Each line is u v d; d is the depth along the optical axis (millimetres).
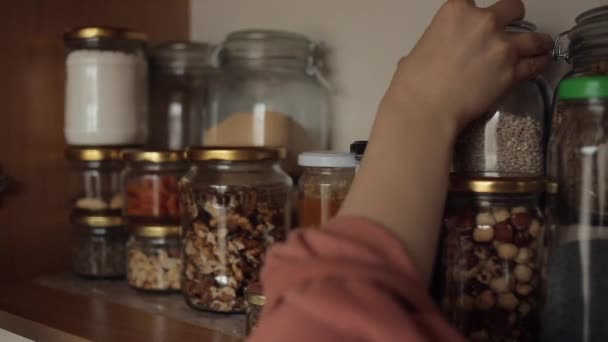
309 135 924
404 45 848
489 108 612
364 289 379
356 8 899
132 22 1053
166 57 1044
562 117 543
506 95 634
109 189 956
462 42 550
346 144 921
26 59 937
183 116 1050
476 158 639
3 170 915
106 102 933
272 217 774
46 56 962
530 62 609
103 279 954
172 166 874
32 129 949
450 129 518
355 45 903
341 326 371
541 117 658
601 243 512
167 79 1057
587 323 511
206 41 1106
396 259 423
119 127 941
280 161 814
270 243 771
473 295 576
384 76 872
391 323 365
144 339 685
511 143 634
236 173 771
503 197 575
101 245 949
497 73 567
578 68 604
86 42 939
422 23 827
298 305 388
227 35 992
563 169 537
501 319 572
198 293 775
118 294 877
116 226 949
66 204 1000
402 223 456
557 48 637
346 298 374
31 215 957
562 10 711
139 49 988
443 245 590
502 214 574
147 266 866
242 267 758
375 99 883
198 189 773
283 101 919
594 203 512
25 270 955
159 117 1060
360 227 439
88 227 953
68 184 1002
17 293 879
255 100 918
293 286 400
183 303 830
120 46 961
